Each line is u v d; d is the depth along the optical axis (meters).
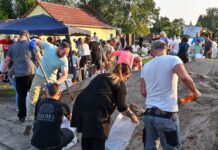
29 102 6.50
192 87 3.79
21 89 7.12
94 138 4.06
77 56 14.34
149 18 48.31
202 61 8.28
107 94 4.11
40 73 6.44
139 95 6.57
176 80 3.93
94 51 13.77
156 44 4.11
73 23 31.64
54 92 4.70
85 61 13.70
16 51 7.02
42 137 4.55
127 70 4.23
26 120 6.98
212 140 4.67
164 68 3.90
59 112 4.60
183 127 5.11
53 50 6.29
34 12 31.75
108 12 46.59
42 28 12.06
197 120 5.12
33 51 6.64
